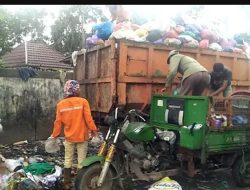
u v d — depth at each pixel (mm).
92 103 7734
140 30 7246
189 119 5906
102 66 7316
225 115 5980
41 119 10680
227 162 6297
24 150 8961
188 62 6691
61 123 5832
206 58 7887
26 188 5500
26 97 10430
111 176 5398
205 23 8414
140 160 5535
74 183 5363
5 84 10086
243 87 8625
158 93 7066
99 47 7375
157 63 7254
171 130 6133
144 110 7184
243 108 6250
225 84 6953
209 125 5711
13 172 5785
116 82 6816
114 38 6832
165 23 7484
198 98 5738
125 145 5422
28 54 19422
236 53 8352
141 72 7055
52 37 23047
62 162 7500
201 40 7945
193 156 5789
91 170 5266
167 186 5258
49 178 5758
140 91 7102
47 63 19047
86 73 8078
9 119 10141
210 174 6914
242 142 6242
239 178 6316
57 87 10945
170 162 5867
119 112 5730
